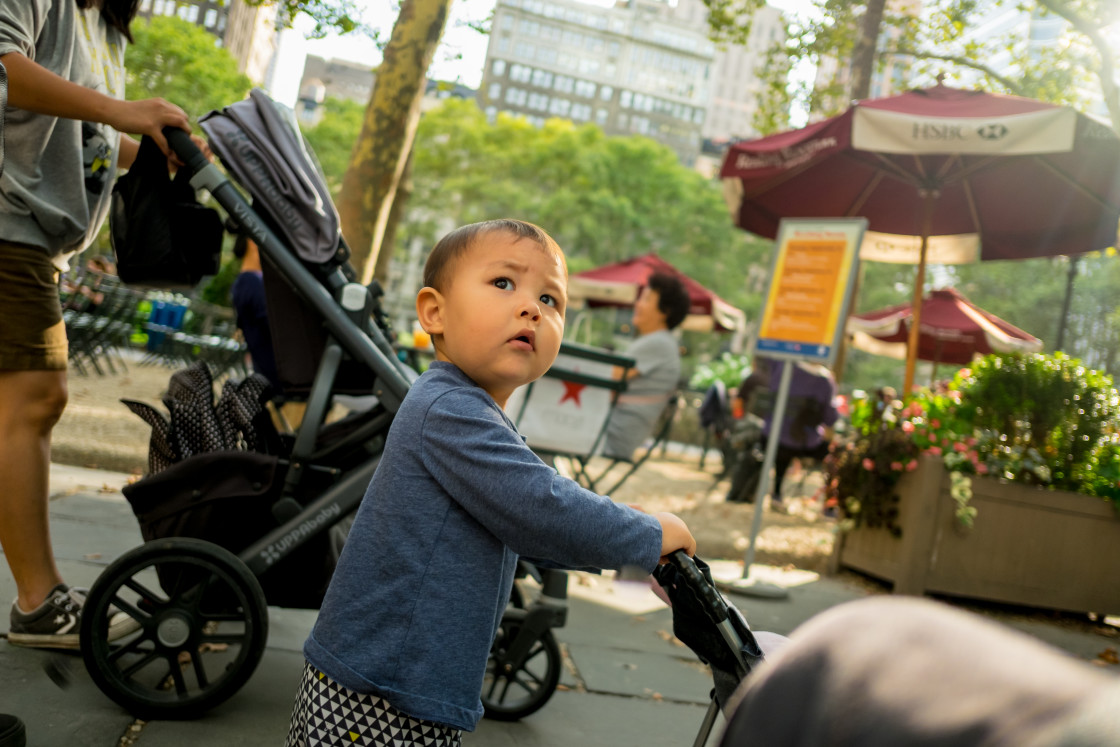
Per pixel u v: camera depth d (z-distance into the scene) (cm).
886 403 553
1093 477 533
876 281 4097
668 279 571
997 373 537
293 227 246
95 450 532
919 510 503
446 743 132
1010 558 517
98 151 250
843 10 1230
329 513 234
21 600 246
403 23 636
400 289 5362
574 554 122
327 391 240
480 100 9481
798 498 999
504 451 126
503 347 131
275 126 249
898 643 36
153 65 3219
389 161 636
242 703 237
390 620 127
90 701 223
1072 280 1355
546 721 262
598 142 4841
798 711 36
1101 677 31
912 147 521
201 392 251
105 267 1105
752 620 412
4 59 213
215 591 227
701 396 1616
